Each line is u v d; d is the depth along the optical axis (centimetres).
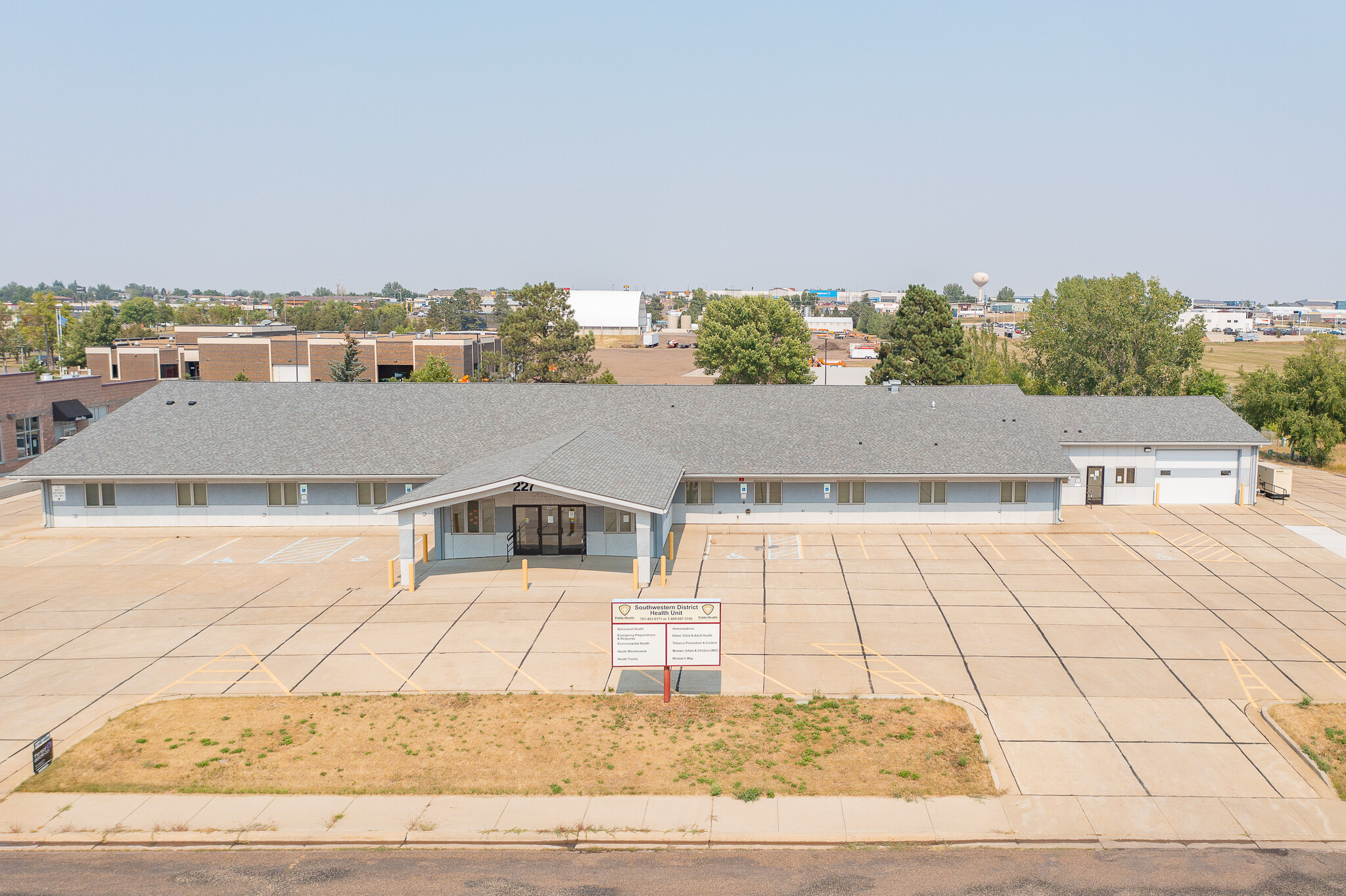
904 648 2628
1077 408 4784
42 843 1684
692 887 1545
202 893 1531
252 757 1984
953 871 1594
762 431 4366
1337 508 4484
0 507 4675
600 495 3238
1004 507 4134
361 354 10019
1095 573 3378
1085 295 7681
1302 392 6034
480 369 9450
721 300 9319
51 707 2248
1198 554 3638
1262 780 1891
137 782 1883
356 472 4012
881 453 4162
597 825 1736
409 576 3195
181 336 11281
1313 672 2430
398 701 2275
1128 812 1775
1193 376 7212
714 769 1933
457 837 1697
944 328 8138
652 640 2239
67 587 3256
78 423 6350
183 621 2877
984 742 2056
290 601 3086
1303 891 1529
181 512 4116
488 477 3350
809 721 2156
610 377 8431
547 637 2731
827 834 1705
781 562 3559
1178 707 2227
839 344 18675
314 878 1577
